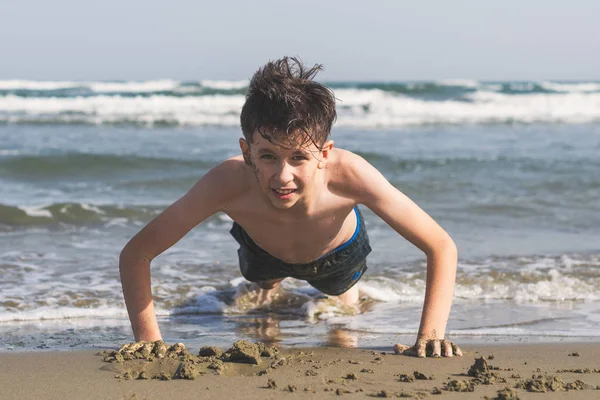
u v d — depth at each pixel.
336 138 14.89
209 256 5.18
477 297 4.22
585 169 9.70
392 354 2.88
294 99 2.42
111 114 17.70
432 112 20.55
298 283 4.48
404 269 4.78
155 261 5.00
